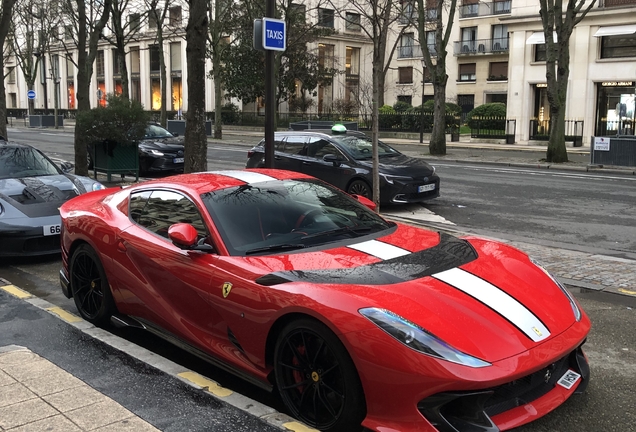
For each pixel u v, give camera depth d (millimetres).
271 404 3924
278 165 12938
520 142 32875
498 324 3238
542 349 3191
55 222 7504
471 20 50156
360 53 52406
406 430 2973
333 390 3254
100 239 4965
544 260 7543
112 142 13773
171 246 4367
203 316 4062
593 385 4070
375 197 9625
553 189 14555
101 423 3215
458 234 9250
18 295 5938
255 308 3605
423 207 12078
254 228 4227
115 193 5461
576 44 30906
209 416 3373
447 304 3291
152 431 3139
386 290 3352
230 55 42719
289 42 31703
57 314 5312
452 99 52156
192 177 4984
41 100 68125
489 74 50031
